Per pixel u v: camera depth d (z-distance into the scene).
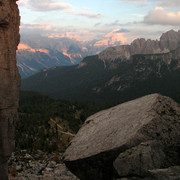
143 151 9.05
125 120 11.47
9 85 8.84
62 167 15.77
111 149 9.95
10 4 9.02
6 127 8.87
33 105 117.69
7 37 8.69
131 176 8.96
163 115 10.52
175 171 8.28
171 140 9.88
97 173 10.49
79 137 13.36
